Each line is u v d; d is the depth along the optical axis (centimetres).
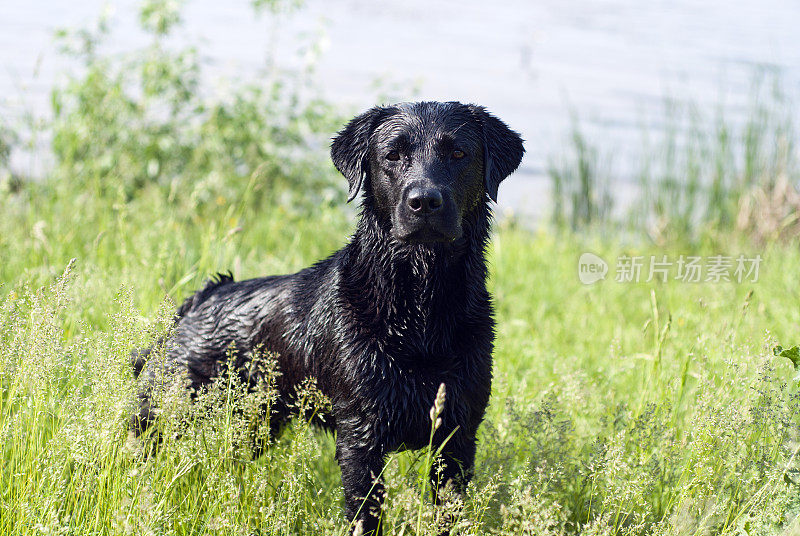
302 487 445
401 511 484
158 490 428
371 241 502
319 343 500
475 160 508
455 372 488
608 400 596
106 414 428
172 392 449
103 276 711
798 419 500
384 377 476
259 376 534
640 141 1923
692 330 750
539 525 412
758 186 1411
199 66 1275
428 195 459
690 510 457
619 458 454
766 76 2341
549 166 1545
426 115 501
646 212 1445
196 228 1018
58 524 382
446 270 489
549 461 512
